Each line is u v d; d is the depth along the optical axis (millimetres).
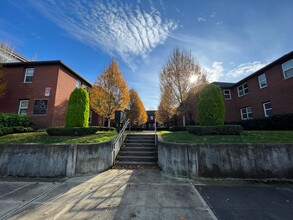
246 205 3377
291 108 11133
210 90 8367
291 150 5215
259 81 14359
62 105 12422
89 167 5855
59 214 3066
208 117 8062
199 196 3863
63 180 5168
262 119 11945
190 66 14484
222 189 4312
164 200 3658
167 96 14773
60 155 5723
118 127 10352
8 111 11805
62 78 12547
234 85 17672
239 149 5297
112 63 15422
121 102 15141
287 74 11602
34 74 12188
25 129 9602
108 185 4676
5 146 5867
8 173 5641
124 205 3426
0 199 3760
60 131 7863
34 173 5605
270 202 3508
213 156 5320
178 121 23234
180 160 5512
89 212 3139
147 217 2939
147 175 5621
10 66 12430
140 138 9508
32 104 11719
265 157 5191
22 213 3109
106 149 6488
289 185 4574
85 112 8961
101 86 14922
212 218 2883
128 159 7309
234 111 17969
